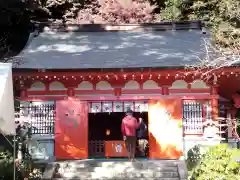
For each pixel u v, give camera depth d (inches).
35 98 551.5
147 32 753.0
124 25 761.6
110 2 1028.5
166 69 508.7
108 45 663.8
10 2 760.3
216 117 545.0
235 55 443.5
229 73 505.0
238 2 666.8
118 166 466.0
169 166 465.1
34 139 540.4
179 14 946.7
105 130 794.2
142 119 629.3
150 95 551.2
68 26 757.3
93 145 579.2
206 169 358.9
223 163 354.0
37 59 573.0
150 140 543.5
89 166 469.7
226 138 573.9
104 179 435.5
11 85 313.4
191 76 532.4
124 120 482.6
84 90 553.9
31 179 427.5
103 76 525.3
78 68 510.0
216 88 548.7
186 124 549.0
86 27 758.5
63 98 552.7
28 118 549.0
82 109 551.2
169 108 548.4
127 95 552.1
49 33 745.0
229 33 612.4
